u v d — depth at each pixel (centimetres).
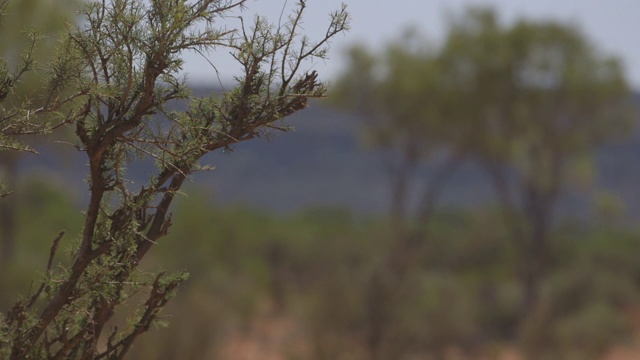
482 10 3234
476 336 2319
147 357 1271
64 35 263
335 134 11538
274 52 272
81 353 288
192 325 1398
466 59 3209
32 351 276
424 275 2108
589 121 3192
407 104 3481
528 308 2825
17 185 2022
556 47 3125
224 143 274
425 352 1817
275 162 11381
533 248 3177
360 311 1708
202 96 275
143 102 259
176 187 273
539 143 3219
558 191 3275
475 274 3466
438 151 3719
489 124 3294
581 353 2256
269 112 274
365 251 3219
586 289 3002
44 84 265
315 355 1686
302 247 3244
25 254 1862
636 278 3497
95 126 267
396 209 3722
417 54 3562
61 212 2233
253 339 2052
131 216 270
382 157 3838
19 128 254
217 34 262
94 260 278
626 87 3094
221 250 2692
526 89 3148
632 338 2556
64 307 280
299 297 2211
